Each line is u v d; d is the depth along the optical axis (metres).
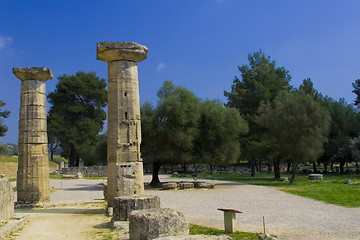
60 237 12.13
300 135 36.25
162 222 10.40
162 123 33.69
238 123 36.38
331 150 53.59
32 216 16.77
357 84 64.69
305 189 28.92
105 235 12.24
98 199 23.52
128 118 17.34
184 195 26.06
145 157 33.22
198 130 34.47
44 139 21.36
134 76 17.83
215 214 16.86
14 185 36.16
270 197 23.59
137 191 17.03
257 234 11.88
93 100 69.31
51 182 42.78
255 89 53.00
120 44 17.30
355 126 56.38
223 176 53.91
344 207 18.08
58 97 66.19
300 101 37.16
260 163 68.81
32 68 21.12
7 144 66.50
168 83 35.88
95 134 65.94
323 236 11.52
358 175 50.12
